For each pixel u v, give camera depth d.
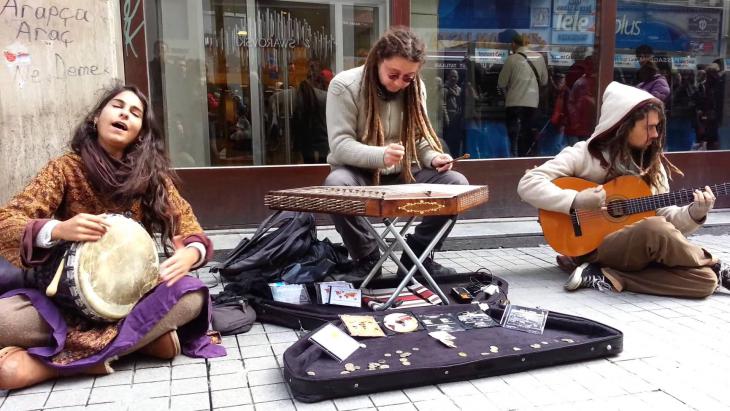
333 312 2.75
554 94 5.23
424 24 4.95
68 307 2.19
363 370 2.15
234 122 4.68
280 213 3.51
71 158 2.36
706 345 2.57
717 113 5.61
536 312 2.64
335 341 2.34
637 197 3.40
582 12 5.15
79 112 3.35
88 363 2.17
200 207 4.48
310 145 4.81
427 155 3.34
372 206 2.45
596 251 3.43
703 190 3.25
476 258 4.17
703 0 5.39
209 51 4.57
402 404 2.05
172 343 2.35
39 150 3.32
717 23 5.45
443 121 5.13
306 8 4.71
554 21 5.13
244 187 4.53
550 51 5.17
